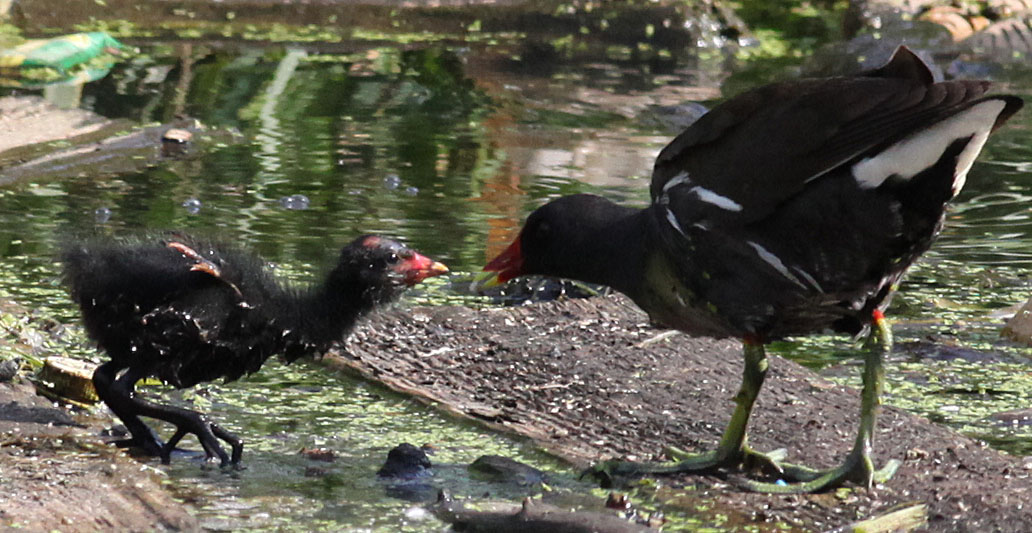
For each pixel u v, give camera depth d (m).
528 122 20.08
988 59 25.72
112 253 8.84
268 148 18.08
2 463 8.20
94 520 7.44
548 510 7.66
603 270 8.70
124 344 8.72
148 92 21.25
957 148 7.23
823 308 7.98
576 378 10.46
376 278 9.33
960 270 13.73
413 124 19.77
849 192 7.45
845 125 7.39
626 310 12.15
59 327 11.13
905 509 7.89
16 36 25.14
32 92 20.72
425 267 9.51
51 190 15.54
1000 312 12.51
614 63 25.34
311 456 8.84
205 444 8.66
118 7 27.34
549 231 8.82
